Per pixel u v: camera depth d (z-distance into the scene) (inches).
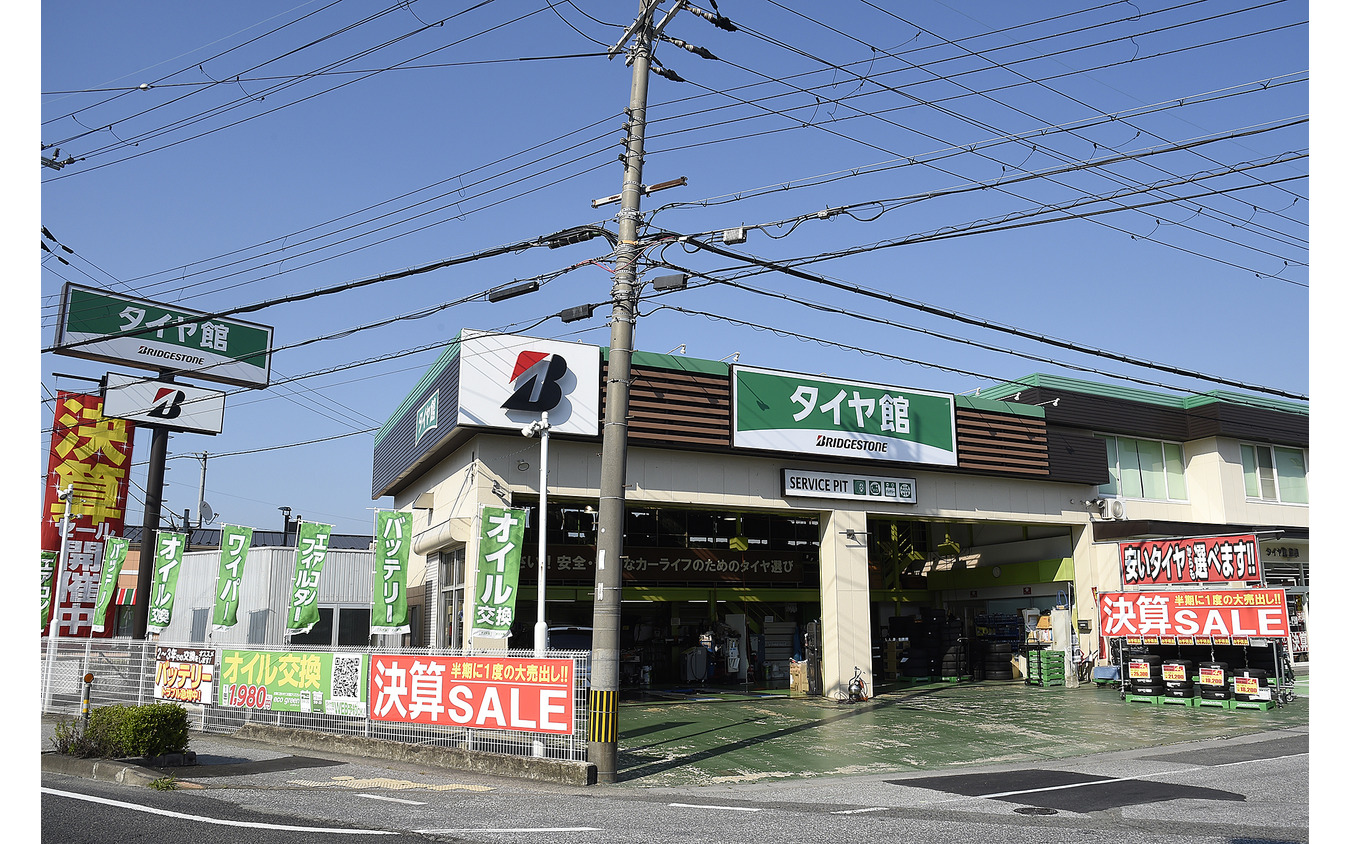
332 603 1050.1
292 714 585.9
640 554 983.6
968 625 1150.3
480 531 529.0
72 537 928.9
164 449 869.8
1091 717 707.4
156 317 885.8
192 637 1083.3
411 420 888.3
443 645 817.5
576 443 751.7
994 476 949.2
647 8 532.4
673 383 784.9
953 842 299.3
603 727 467.2
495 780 458.3
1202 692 764.0
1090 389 1063.0
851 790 425.4
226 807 357.7
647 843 296.7
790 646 1112.8
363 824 325.4
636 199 531.5
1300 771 451.5
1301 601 1117.1
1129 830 319.0
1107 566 978.7
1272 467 1148.5
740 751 558.3
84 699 595.5
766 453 821.2
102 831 304.8
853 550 868.6
